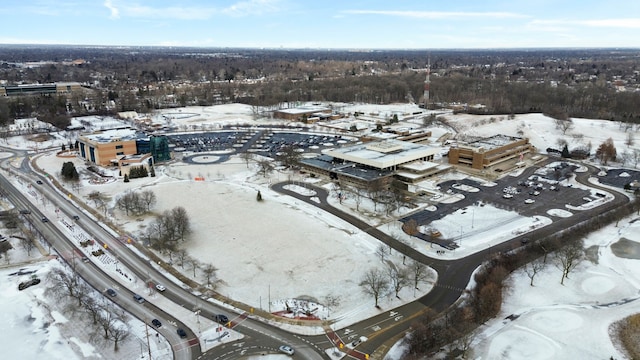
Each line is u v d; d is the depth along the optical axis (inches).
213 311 4141.2
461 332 3708.2
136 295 4360.2
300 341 3720.5
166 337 3757.4
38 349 3607.3
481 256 5167.3
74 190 7465.6
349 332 3831.2
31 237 5595.5
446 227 5989.2
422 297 4350.4
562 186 7770.7
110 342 3654.0
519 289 4461.1
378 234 5762.8
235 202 6865.2
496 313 4050.2
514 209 6673.2
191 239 5580.7
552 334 3757.4
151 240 5462.6
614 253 5187.0
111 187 7637.8
